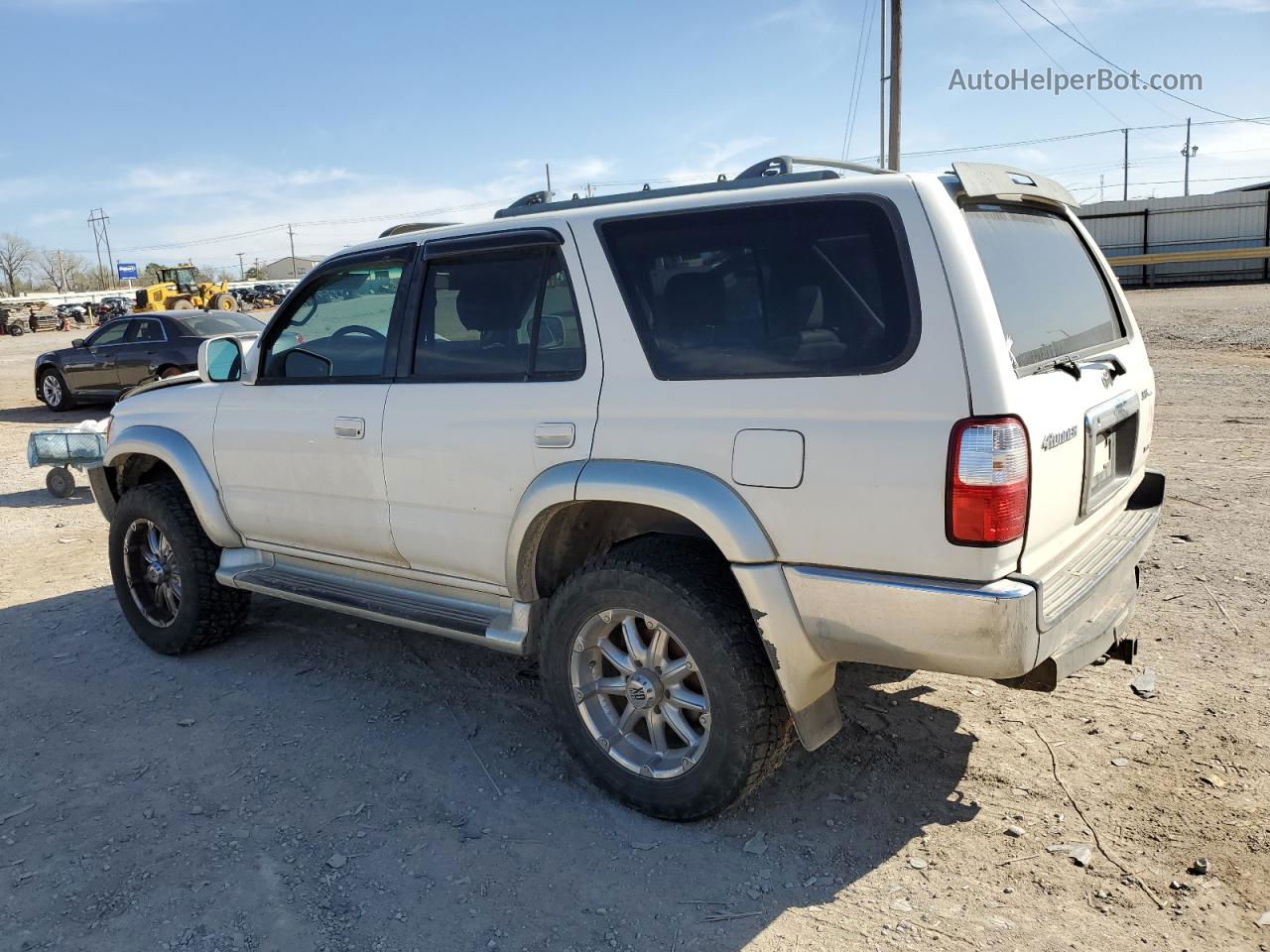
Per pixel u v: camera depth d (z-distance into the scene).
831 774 3.39
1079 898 2.70
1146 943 2.51
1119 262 36.19
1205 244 37.66
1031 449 2.55
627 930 2.66
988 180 2.86
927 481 2.54
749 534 2.81
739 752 2.93
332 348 3.98
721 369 2.90
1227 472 7.30
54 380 16.06
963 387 2.51
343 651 4.72
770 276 2.85
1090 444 2.95
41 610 5.55
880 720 3.75
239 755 3.71
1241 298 26.25
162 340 14.59
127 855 3.07
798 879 2.85
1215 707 3.70
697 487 2.88
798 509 2.75
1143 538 3.38
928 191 2.66
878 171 3.15
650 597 3.00
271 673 4.48
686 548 3.09
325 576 4.23
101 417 15.12
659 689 3.12
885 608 2.65
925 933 2.59
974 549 2.51
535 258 3.36
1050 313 3.04
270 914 2.76
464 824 3.19
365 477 3.80
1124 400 3.29
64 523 7.92
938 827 3.06
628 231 3.13
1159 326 19.30
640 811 3.21
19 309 59.97
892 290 2.63
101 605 5.60
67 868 3.01
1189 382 12.08
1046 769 3.36
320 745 3.77
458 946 2.62
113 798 3.42
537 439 3.24
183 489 4.69
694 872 2.90
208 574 4.56
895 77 21.61
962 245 2.60
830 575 2.72
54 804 3.40
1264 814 3.02
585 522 3.42
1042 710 3.76
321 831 3.17
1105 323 3.55
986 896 2.73
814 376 2.72
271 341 4.24
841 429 2.66
